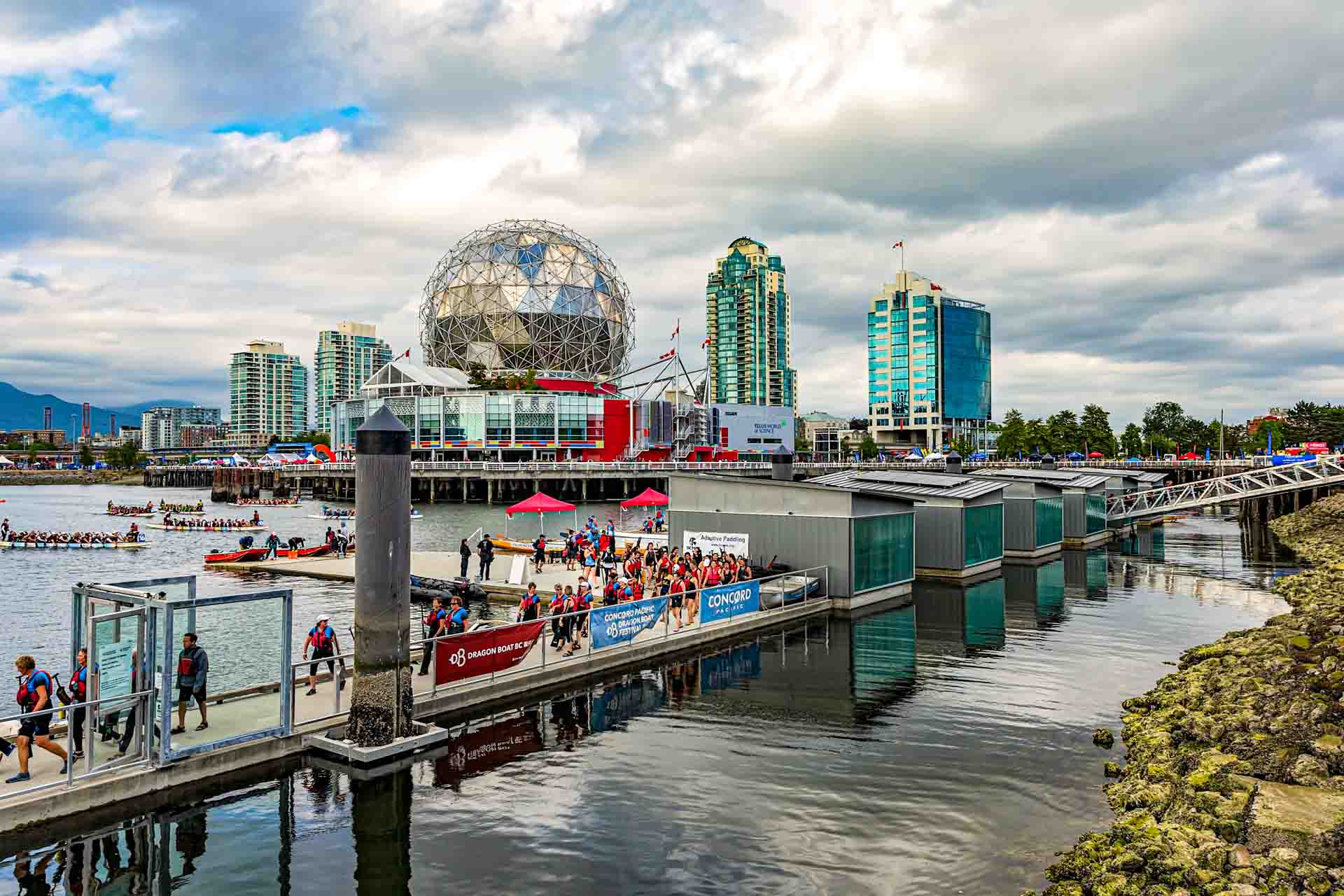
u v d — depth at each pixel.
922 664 23.25
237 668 23.20
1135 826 12.27
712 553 33.34
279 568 41.28
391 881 11.26
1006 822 13.05
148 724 14.02
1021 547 46.59
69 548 58.16
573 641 22.33
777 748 16.47
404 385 139.00
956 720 18.23
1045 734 17.34
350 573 38.88
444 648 18.22
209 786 14.23
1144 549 52.59
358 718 15.65
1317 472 56.47
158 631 15.08
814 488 31.72
